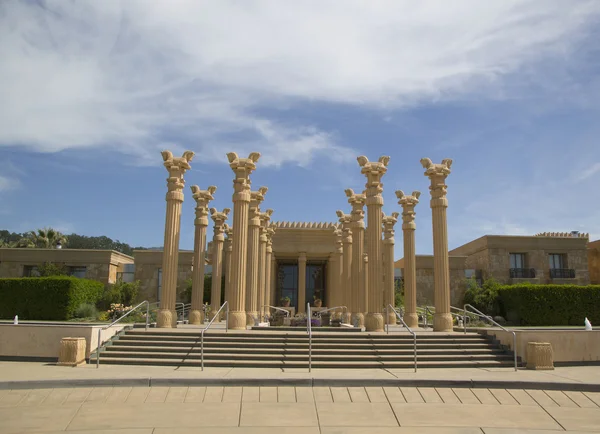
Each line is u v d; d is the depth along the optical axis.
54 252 39.75
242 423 10.66
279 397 12.05
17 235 92.69
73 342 15.68
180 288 40.25
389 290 30.33
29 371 14.28
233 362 15.45
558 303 32.62
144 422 10.66
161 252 40.34
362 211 26.78
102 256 39.88
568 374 14.71
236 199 22.23
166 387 12.48
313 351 16.34
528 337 16.92
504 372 14.98
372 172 22.52
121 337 17.70
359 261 26.25
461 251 45.44
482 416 11.31
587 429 10.76
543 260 40.06
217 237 30.91
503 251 40.03
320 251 37.69
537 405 12.04
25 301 33.00
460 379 12.94
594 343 17.27
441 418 11.15
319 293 43.81
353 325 25.03
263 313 31.25
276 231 37.91
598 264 44.62
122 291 37.94
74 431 10.18
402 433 10.26
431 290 40.88
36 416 10.95
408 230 27.17
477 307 36.62
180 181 22.84
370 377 13.10
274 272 40.06
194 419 10.84
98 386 12.49
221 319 30.64
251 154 22.77
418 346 17.16
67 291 33.12
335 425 10.64
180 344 16.95
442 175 23.20
